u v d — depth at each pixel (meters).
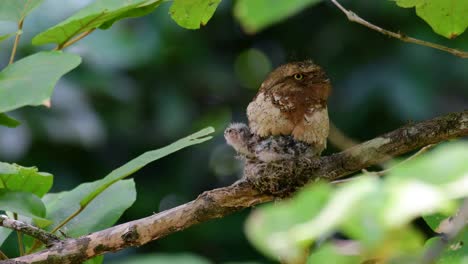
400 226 3.55
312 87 5.83
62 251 5.64
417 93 6.62
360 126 6.70
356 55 6.73
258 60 7.00
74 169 6.77
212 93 6.89
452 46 6.63
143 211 6.84
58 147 6.71
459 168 3.34
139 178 6.88
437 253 3.86
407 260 3.85
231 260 6.77
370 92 6.66
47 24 6.54
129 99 6.70
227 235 6.78
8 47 6.53
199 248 6.79
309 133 5.82
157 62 6.72
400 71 6.65
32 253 5.68
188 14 5.62
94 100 6.70
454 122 5.64
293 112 5.82
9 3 5.57
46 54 5.44
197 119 6.88
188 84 6.83
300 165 5.68
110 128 6.74
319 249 4.02
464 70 6.61
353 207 3.40
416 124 5.66
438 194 3.33
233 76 6.91
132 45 6.68
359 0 6.67
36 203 5.62
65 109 6.59
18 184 5.66
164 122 6.78
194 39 6.81
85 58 6.64
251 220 3.53
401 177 3.44
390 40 6.69
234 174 6.91
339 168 5.69
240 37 6.89
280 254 3.72
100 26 5.66
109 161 6.80
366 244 3.39
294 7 4.21
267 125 5.81
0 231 5.71
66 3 6.55
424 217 5.37
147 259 3.55
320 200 3.51
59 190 6.72
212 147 6.89
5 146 6.52
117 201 5.70
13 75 5.42
